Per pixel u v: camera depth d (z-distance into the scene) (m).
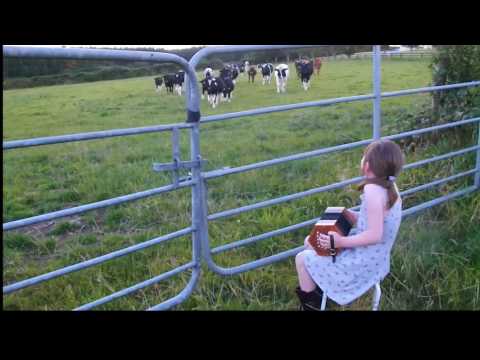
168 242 4.12
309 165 6.07
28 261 4.09
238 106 15.80
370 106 11.33
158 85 23.75
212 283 3.44
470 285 3.39
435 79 6.10
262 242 4.02
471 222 4.23
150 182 5.76
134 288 2.94
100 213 5.03
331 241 2.76
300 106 3.49
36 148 8.91
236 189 5.39
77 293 3.50
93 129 11.31
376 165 2.67
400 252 3.75
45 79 27.30
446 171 5.11
